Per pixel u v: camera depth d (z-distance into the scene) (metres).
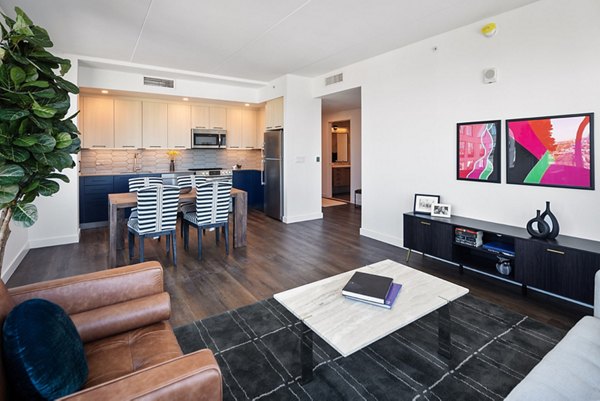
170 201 3.58
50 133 1.49
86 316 1.49
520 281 2.77
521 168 3.06
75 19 3.30
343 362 2.02
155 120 6.30
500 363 1.98
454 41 3.55
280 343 2.21
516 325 2.40
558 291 2.54
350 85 5.02
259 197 7.44
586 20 2.62
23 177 1.43
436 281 2.14
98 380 1.23
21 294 1.45
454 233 3.31
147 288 1.73
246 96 6.45
